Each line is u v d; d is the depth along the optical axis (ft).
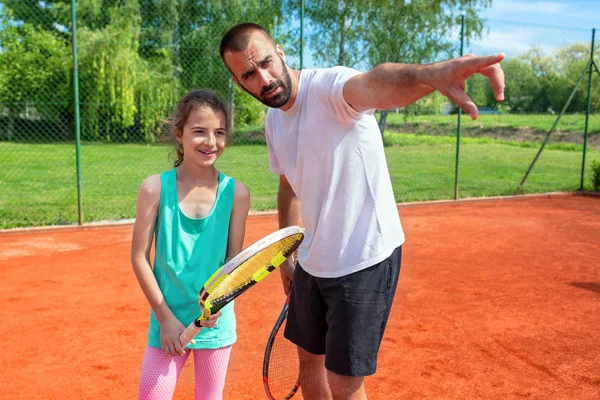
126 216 29.45
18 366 11.63
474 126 88.89
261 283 17.62
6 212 30.12
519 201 36.55
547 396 10.50
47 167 54.13
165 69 74.18
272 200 35.29
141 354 12.28
